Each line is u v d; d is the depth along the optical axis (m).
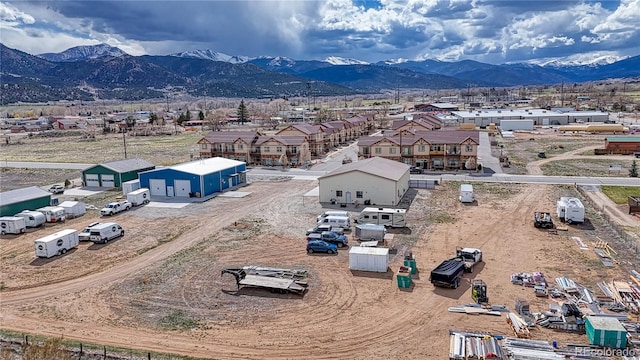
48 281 36.06
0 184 78.50
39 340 26.97
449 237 43.84
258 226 48.84
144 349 25.98
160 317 29.80
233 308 30.75
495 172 75.56
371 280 34.59
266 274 35.00
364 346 25.89
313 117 193.00
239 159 91.19
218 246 42.97
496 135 127.75
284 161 87.06
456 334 26.31
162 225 50.31
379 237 42.56
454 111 197.00
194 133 161.25
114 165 73.94
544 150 98.69
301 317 29.30
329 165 88.00
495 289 32.50
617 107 196.12
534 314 28.38
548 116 153.75
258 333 27.48
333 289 33.22
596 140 112.12
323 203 57.91
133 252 42.03
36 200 56.44
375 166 60.41
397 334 27.03
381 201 56.19
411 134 84.81
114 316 30.14
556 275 34.66
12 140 148.88
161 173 64.81
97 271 37.84
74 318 30.05
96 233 44.25
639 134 118.12
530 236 43.78
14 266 39.28
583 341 25.72
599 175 71.12
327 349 25.67
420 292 32.41
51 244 40.91
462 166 78.12
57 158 106.38
